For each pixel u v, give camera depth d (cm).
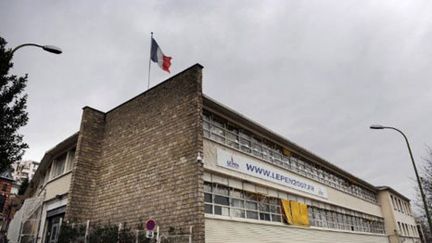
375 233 3181
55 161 2191
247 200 1596
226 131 1639
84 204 1645
